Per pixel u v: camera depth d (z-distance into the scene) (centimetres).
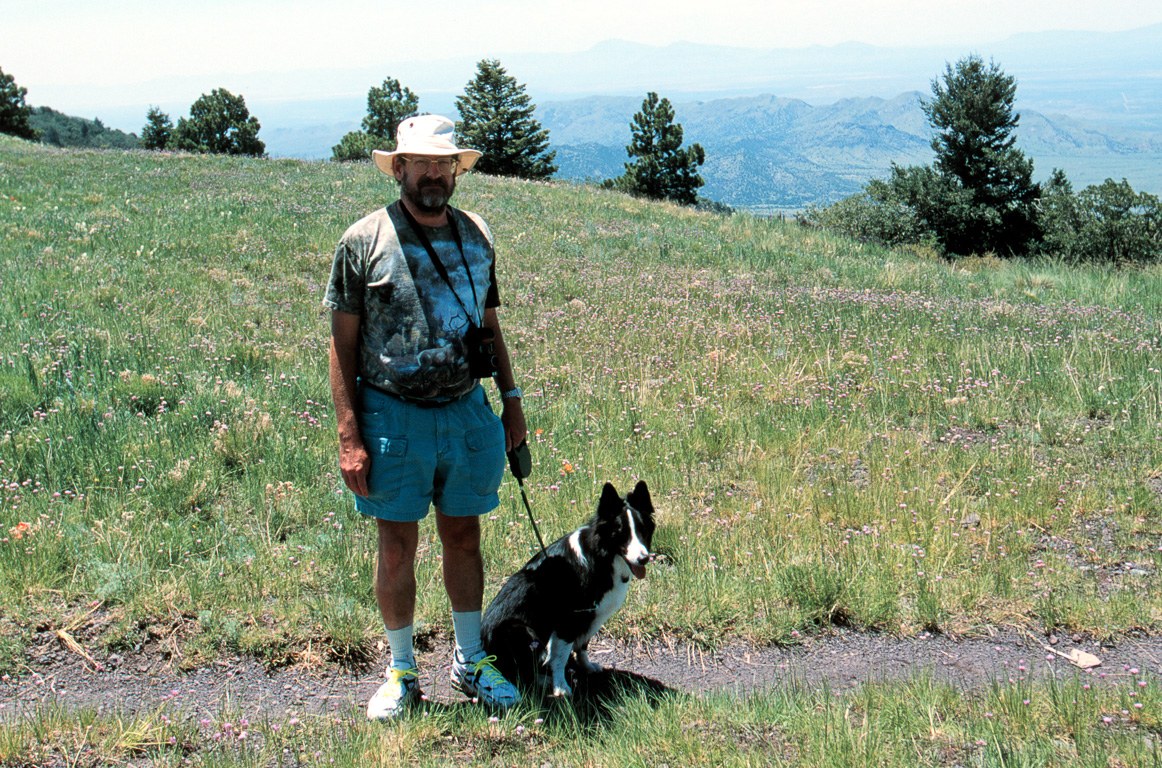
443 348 323
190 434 639
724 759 313
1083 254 3512
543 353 961
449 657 408
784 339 1021
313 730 334
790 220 2867
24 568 423
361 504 341
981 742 316
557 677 373
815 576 463
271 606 427
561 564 372
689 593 454
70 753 311
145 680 372
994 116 4406
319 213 1802
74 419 633
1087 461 674
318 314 1101
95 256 1240
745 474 643
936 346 1005
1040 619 454
